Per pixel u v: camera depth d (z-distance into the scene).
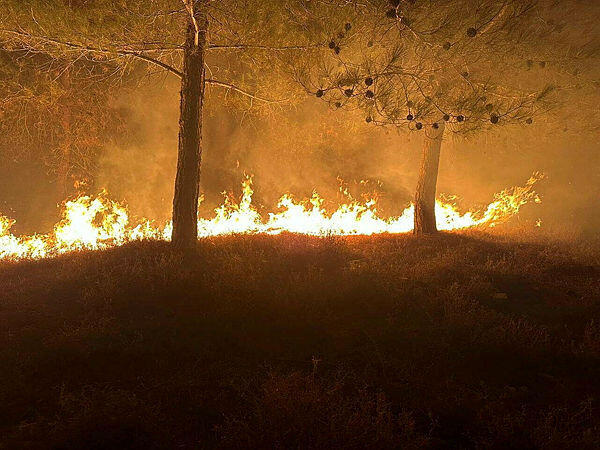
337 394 5.14
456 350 6.44
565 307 8.05
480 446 4.45
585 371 6.05
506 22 9.16
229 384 5.57
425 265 9.84
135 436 4.44
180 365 6.07
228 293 8.02
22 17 9.30
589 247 12.09
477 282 8.86
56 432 4.50
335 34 9.34
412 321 7.30
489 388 5.59
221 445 4.36
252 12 9.34
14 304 8.13
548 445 4.36
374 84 9.27
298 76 9.96
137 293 8.22
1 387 5.50
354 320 7.37
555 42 10.09
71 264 10.41
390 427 4.46
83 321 7.19
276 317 7.33
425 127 10.84
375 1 9.13
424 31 8.96
